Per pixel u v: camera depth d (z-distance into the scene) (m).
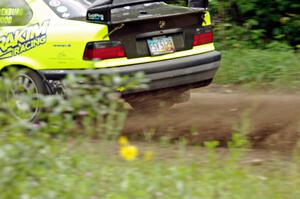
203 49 14.37
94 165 10.12
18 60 13.53
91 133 10.75
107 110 8.74
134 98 13.22
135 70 13.02
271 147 12.43
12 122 7.68
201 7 14.40
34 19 13.69
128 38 13.12
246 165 11.08
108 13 12.86
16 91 9.25
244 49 21.03
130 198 8.63
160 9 14.68
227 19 23.17
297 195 9.46
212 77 14.55
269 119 13.46
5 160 7.36
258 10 22.72
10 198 7.35
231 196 9.09
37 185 7.79
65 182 8.49
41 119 9.15
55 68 13.23
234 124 13.41
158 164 10.71
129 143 12.74
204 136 13.12
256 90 17.55
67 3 13.98
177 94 14.24
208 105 14.92
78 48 12.97
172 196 8.78
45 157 7.82
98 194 8.96
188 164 11.05
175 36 13.87
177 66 13.61
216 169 10.41
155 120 13.73
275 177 10.34
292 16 22.47
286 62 18.61
